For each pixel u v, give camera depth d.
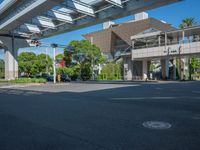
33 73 63.69
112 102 11.05
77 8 23.22
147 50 40.69
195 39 35.84
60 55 58.59
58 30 31.89
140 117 7.30
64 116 7.70
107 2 22.25
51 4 21.28
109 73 54.47
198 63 63.44
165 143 4.69
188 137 5.09
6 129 6.09
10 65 35.75
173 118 7.11
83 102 11.22
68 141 4.96
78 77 51.12
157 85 25.17
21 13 24.61
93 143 4.79
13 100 12.67
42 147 4.61
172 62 47.50
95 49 51.09
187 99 11.96
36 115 7.99
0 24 30.73
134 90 18.28
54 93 16.88
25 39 37.19
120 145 4.61
